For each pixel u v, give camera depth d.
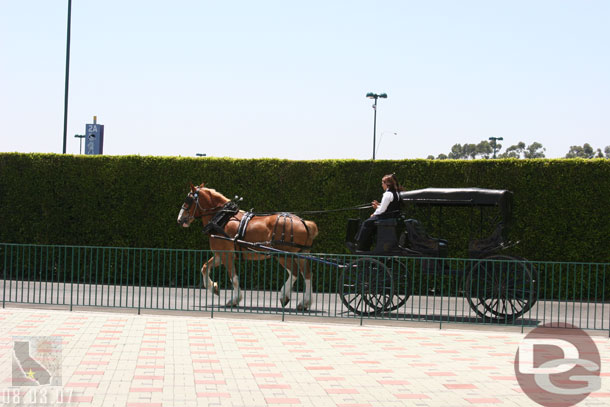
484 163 17.55
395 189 13.30
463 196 12.82
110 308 13.09
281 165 18.64
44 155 19.59
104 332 10.41
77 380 7.44
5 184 19.69
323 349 9.58
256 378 7.74
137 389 7.10
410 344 10.16
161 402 6.66
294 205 18.55
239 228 13.86
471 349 9.85
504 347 10.05
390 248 13.01
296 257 13.73
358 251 13.27
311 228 13.96
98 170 19.38
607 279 16.98
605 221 16.97
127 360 8.47
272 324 11.67
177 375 7.76
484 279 12.52
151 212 19.11
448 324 12.23
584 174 17.05
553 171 17.17
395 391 7.32
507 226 12.98
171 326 11.13
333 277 17.73
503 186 17.42
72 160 19.50
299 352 9.31
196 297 16.27
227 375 7.84
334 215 18.27
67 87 24.30
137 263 19.16
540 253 17.23
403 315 13.27
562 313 14.60
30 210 19.59
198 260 18.62
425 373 8.21
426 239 12.80
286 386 7.41
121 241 19.23
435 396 7.14
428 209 13.71
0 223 19.67
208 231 14.16
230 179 18.84
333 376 7.94
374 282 12.88
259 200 18.70
